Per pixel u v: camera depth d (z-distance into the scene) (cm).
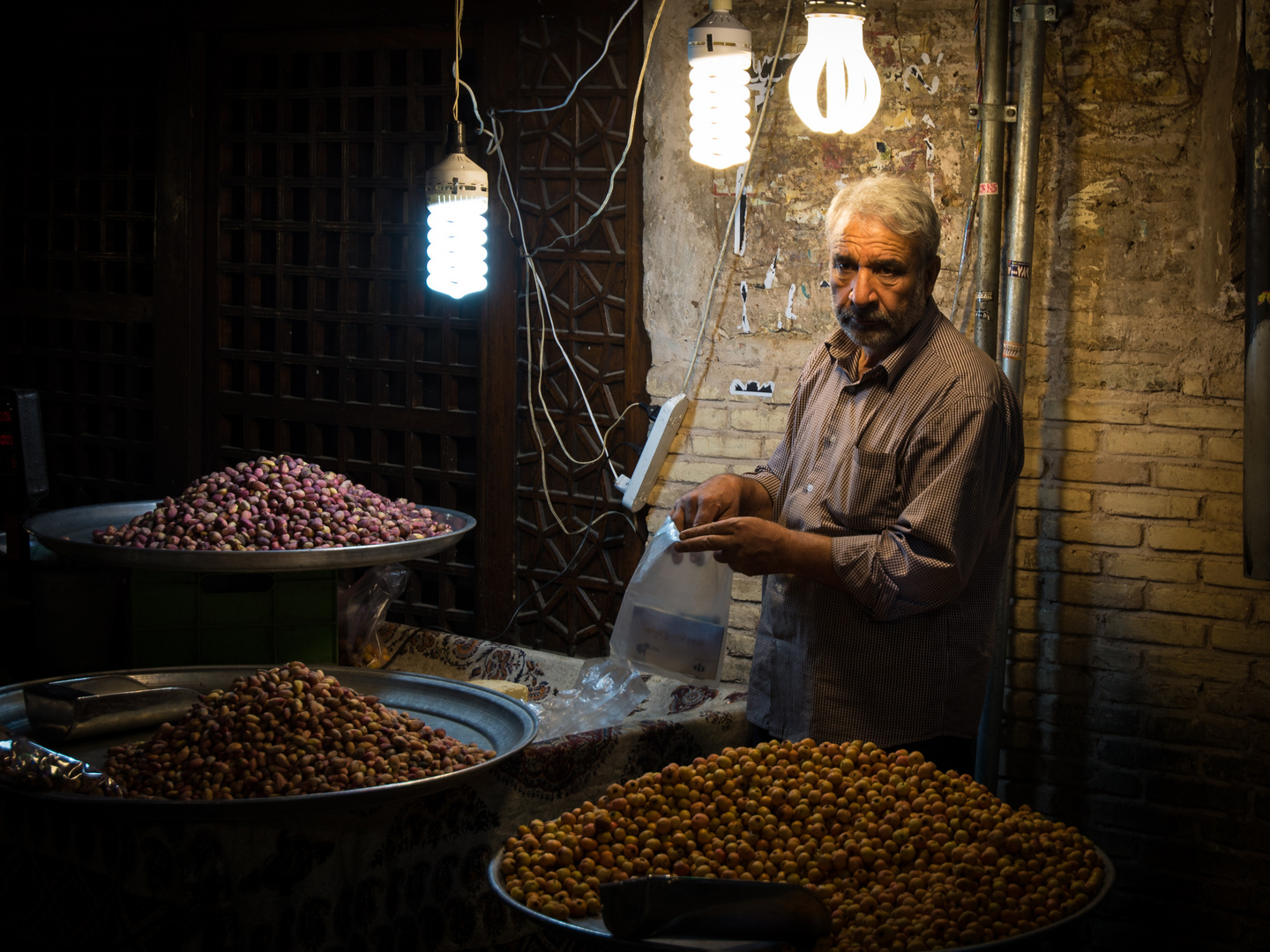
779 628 255
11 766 210
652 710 313
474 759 238
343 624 346
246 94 421
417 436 408
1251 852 301
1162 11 290
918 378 236
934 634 238
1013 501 245
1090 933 318
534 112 366
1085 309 304
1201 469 299
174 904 216
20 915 244
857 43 277
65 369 477
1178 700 306
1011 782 324
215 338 435
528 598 382
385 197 403
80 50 451
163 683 282
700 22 294
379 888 229
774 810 194
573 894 173
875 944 160
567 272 367
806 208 328
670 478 352
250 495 305
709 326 344
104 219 454
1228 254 289
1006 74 303
